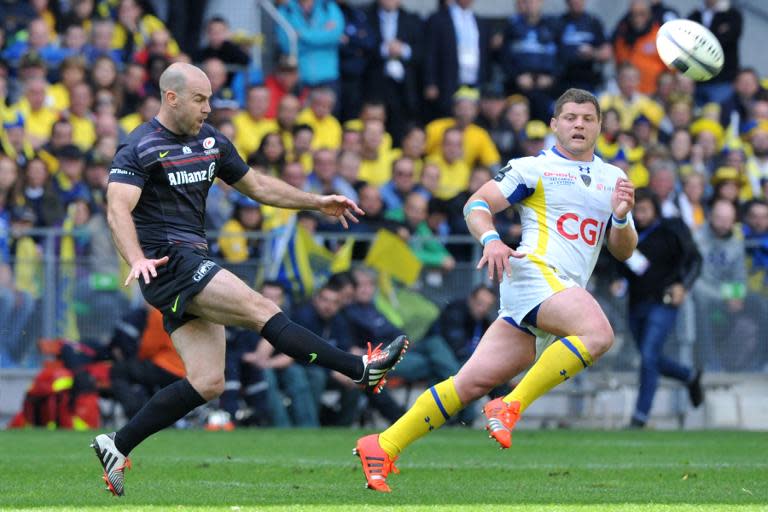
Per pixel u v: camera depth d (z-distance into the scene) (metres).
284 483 26.42
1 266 49.19
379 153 58.75
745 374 54.16
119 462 23.06
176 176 23.03
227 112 57.44
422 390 50.88
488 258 22.58
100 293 49.69
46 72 58.12
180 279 22.58
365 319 49.28
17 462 31.09
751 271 54.44
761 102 66.81
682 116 64.31
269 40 68.75
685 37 27.20
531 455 35.22
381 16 65.31
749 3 76.06
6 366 49.12
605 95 64.62
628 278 50.25
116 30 61.00
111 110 56.00
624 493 24.05
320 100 60.09
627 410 53.09
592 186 23.67
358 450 23.38
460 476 28.22
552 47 66.06
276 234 50.50
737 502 22.30
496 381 23.30
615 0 75.19
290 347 22.20
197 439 40.62
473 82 65.94
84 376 46.81
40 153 53.28
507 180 23.53
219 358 23.09
